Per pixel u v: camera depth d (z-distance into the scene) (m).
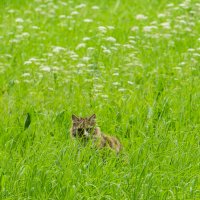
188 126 16.36
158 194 12.84
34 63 21.53
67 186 12.88
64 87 19.19
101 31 23.78
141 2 30.97
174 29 25.38
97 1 31.62
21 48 23.64
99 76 20.02
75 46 23.73
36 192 12.94
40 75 19.94
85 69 20.36
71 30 25.95
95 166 13.94
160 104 17.47
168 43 23.72
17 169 13.60
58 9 29.62
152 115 16.92
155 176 13.42
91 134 15.06
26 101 18.23
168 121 16.30
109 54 21.95
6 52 23.45
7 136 15.80
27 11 28.67
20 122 16.62
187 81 19.50
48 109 17.80
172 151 14.59
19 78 20.62
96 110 17.39
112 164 14.07
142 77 20.22
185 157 14.40
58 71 20.34
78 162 13.95
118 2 29.89
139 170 13.74
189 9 28.02
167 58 22.19
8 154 14.54
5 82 20.30
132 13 28.70
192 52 22.33
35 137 15.66
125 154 14.77
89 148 14.64
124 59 21.30
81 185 13.03
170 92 18.58
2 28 26.73
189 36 24.69
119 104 17.69
